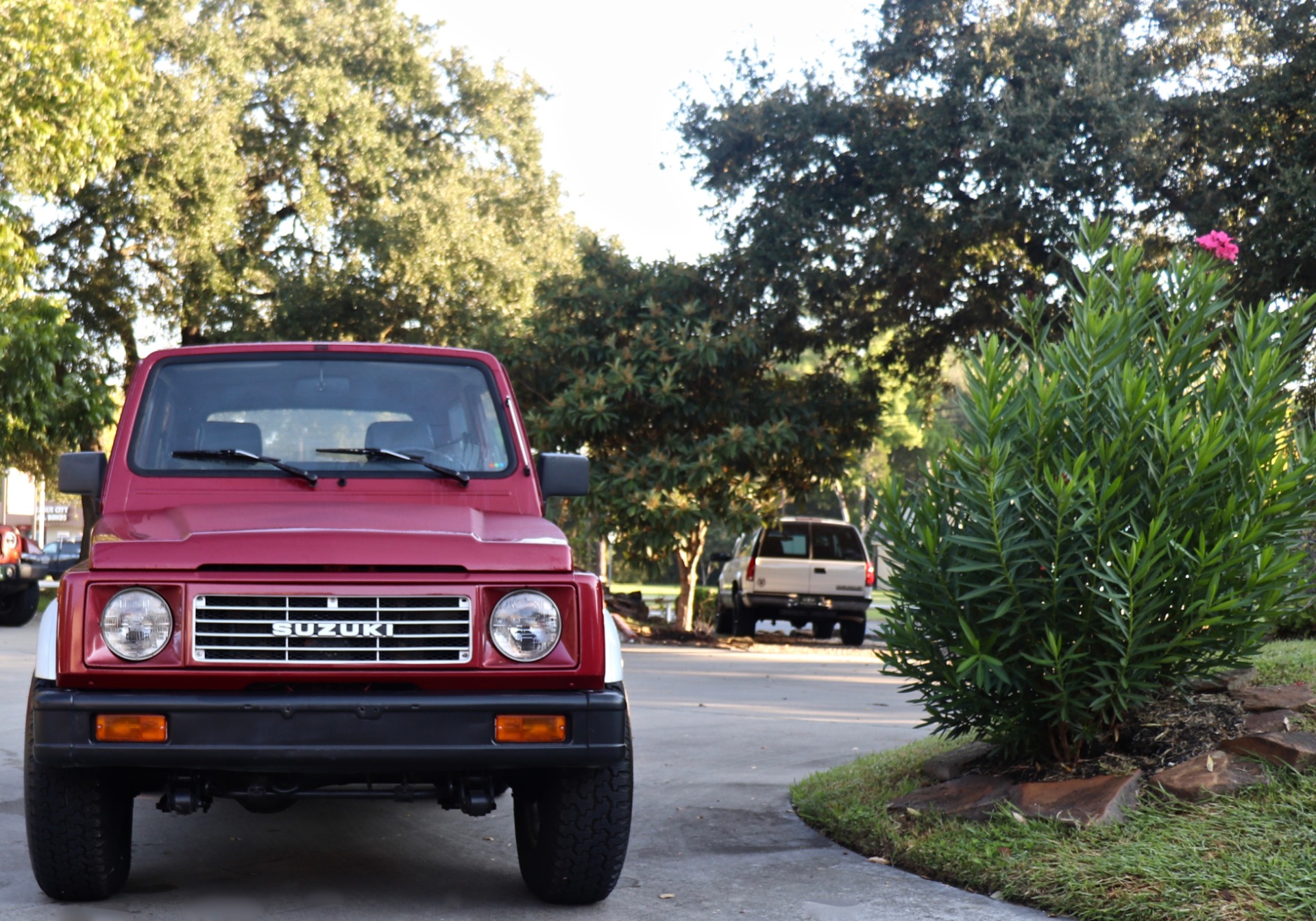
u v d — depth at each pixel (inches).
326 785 177.0
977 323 803.4
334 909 177.6
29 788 167.3
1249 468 218.7
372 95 1156.5
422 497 202.4
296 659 162.9
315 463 204.1
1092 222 698.2
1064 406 225.5
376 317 1117.7
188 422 205.2
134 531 174.4
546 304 804.6
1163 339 242.2
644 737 351.6
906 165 730.2
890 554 236.1
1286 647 313.4
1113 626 215.0
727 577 907.4
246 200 1126.4
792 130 751.7
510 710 163.0
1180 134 687.1
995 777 234.1
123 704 157.1
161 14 995.3
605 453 780.6
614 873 177.6
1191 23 741.9
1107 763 225.6
